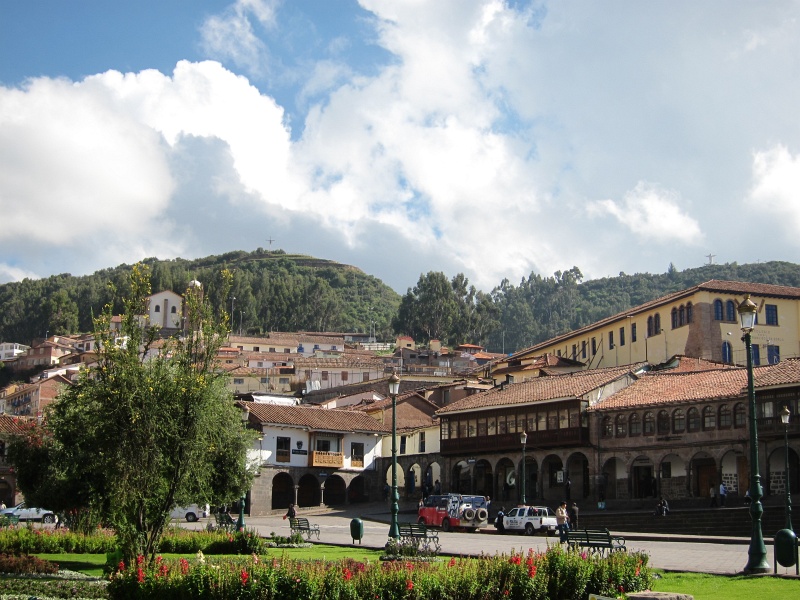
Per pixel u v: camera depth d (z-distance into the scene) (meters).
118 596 21.92
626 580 22.53
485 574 21.28
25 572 29.61
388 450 83.94
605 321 91.50
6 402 129.88
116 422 28.08
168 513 29.25
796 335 78.25
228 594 20.16
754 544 26.38
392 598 20.22
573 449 65.00
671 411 59.94
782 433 52.94
